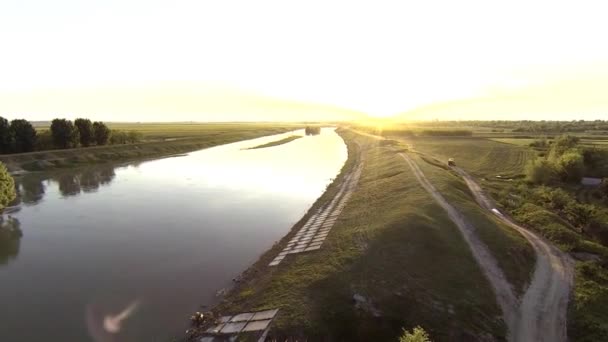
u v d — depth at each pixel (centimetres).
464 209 3897
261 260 3200
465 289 2489
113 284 2805
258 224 4256
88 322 2309
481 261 2888
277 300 2375
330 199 5331
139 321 2323
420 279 2538
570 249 3269
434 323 2180
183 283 2816
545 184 5881
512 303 2441
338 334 2109
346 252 2956
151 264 3155
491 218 3900
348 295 2355
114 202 5259
